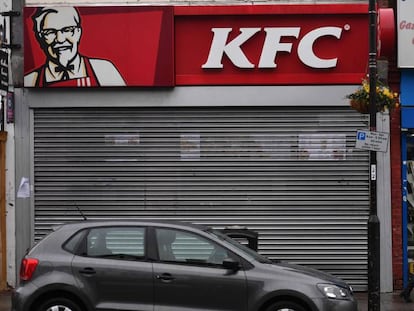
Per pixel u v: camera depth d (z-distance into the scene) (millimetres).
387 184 11898
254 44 12055
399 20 11750
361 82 11734
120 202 12195
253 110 12125
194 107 12156
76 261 7910
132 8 12070
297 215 12062
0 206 12156
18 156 12234
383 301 11062
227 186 12125
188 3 12156
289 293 7691
